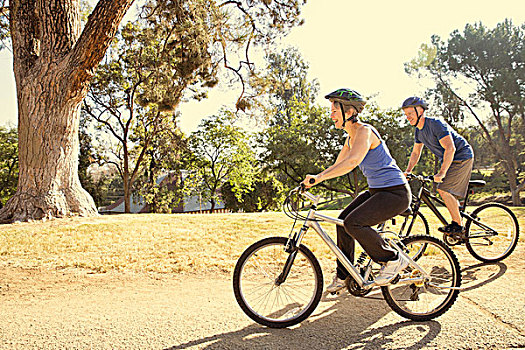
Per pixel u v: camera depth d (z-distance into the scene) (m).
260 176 37.50
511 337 2.95
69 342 2.98
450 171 5.11
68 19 10.19
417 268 3.40
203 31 15.61
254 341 2.98
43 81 10.04
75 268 5.41
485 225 5.19
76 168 10.84
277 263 3.42
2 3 14.36
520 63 32.28
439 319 3.31
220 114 38.00
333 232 7.03
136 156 34.94
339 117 3.45
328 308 3.64
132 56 26.61
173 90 17.66
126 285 4.66
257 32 18.23
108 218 9.90
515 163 36.31
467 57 32.88
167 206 37.56
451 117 34.38
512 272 4.63
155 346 2.91
